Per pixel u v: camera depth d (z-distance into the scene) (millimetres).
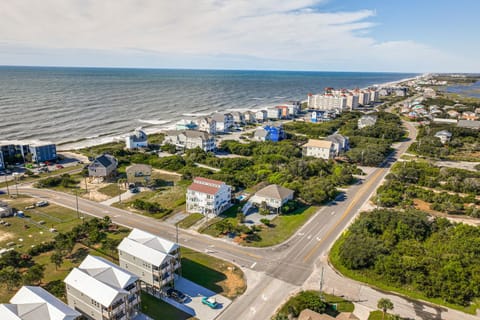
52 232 76938
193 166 125312
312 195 94812
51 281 58312
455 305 54125
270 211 88625
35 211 88062
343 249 66125
